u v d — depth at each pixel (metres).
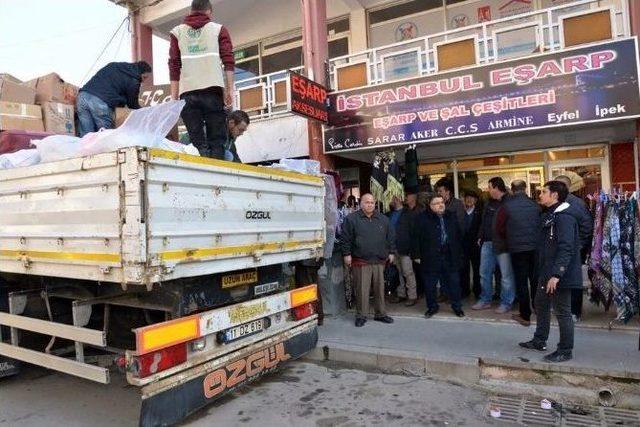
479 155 9.10
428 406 4.14
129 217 3.08
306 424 3.84
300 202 4.89
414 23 10.33
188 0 10.79
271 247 4.35
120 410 4.19
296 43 11.80
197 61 4.84
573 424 3.82
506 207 6.07
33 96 5.68
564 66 6.51
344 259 6.42
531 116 6.72
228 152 5.27
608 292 5.71
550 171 8.64
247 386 4.67
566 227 4.40
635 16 6.21
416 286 7.59
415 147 7.61
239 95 9.33
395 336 5.68
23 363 5.04
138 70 6.07
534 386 4.43
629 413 4.00
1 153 4.99
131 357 3.36
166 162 3.20
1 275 4.54
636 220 5.50
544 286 4.69
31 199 3.81
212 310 3.93
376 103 7.81
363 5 10.68
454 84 7.21
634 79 6.14
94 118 5.66
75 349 4.10
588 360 4.46
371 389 4.54
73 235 3.45
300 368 5.18
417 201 7.23
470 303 7.27
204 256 3.54
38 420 4.01
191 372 3.68
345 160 9.40
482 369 4.67
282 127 8.76
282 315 4.76
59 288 4.29
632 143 8.01
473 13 9.77
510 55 8.81
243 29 12.38
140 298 3.86
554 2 9.03
